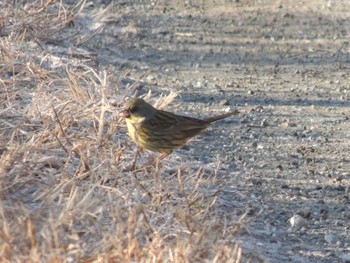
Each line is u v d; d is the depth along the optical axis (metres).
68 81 14.34
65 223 10.14
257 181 13.88
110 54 21.27
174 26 24.98
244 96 18.97
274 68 21.53
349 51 23.08
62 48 19.14
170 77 20.19
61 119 13.16
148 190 11.73
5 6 19.03
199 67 21.28
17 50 17.11
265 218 12.51
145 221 10.51
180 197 12.03
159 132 12.16
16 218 10.10
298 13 26.50
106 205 10.79
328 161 15.16
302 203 13.16
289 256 11.41
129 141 13.48
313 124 17.25
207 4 27.58
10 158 11.60
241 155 15.20
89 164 12.21
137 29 24.22
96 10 24.84
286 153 15.47
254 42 23.78
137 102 12.20
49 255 9.35
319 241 11.95
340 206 13.12
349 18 26.00
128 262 9.56
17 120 13.15
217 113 17.58
